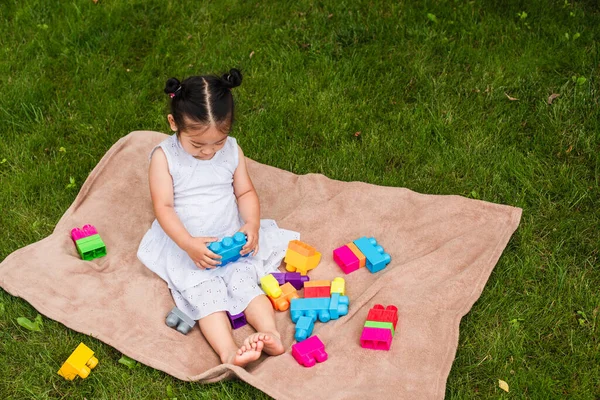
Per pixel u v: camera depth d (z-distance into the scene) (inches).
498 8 197.0
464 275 126.5
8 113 172.1
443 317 118.9
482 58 183.3
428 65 183.8
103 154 163.9
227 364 107.5
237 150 131.4
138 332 118.7
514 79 176.7
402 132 167.6
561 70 178.1
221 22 200.4
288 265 133.1
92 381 112.6
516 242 137.6
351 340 115.7
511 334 119.4
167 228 124.7
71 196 152.6
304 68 185.5
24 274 127.8
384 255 132.4
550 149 158.4
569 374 112.8
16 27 197.0
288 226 142.0
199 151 121.2
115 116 173.0
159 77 185.0
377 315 116.0
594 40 185.0
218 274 125.3
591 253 134.7
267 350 113.8
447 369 109.9
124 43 194.1
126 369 114.3
